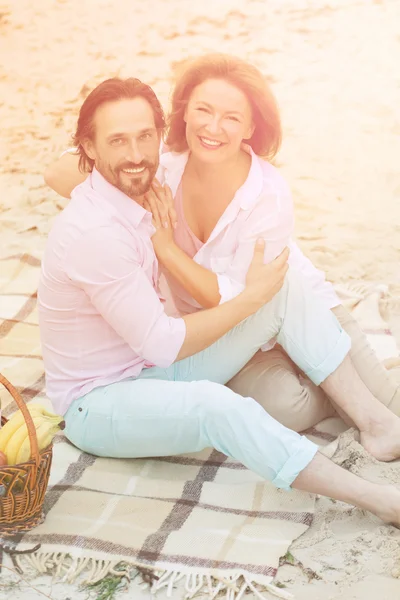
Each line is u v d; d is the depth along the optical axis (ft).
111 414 12.14
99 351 12.28
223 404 11.55
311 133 24.45
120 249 11.51
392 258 20.13
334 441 13.44
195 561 10.93
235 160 12.91
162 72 26.81
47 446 11.37
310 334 12.91
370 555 11.13
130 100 11.48
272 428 11.53
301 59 27.04
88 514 11.80
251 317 12.91
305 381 14.08
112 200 11.87
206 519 11.73
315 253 20.33
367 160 23.49
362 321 17.29
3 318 17.46
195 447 12.10
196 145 12.43
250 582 10.64
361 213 21.75
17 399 10.82
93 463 12.87
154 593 10.59
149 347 11.82
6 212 22.13
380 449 12.99
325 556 11.14
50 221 21.68
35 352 16.31
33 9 30.25
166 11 29.66
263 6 29.37
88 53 28.14
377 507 11.42
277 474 11.55
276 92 25.85
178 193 13.17
